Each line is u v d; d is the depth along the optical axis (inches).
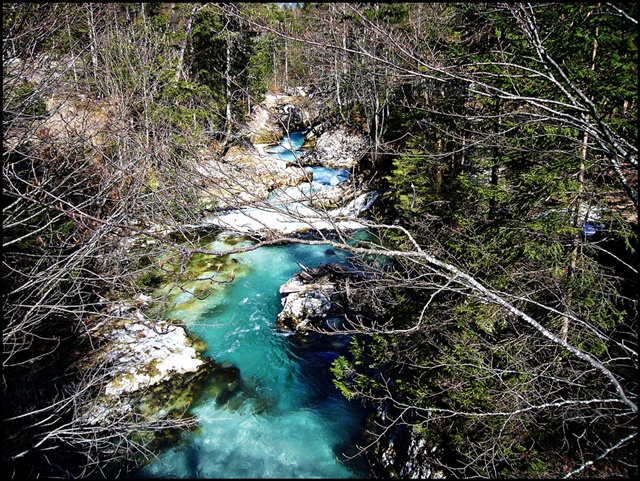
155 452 291.4
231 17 141.1
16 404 250.7
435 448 261.3
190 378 351.9
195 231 123.0
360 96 609.6
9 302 211.5
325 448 303.3
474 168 358.6
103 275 243.8
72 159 242.2
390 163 689.0
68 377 300.8
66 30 224.5
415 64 160.4
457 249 277.0
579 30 185.8
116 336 359.9
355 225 550.6
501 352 227.9
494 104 247.6
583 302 241.9
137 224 196.1
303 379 363.9
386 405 316.5
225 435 309.7
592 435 229.0
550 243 253.0
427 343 291.4
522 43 193.0
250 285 487.5
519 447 224.2
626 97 197.3
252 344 398.9
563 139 227.3
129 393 323.6
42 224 246.5
